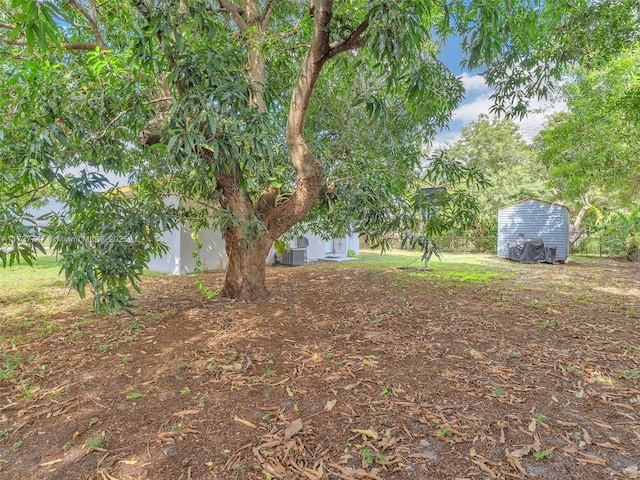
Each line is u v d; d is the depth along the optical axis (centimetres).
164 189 439
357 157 510
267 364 287
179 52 284
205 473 165
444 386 250
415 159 458
